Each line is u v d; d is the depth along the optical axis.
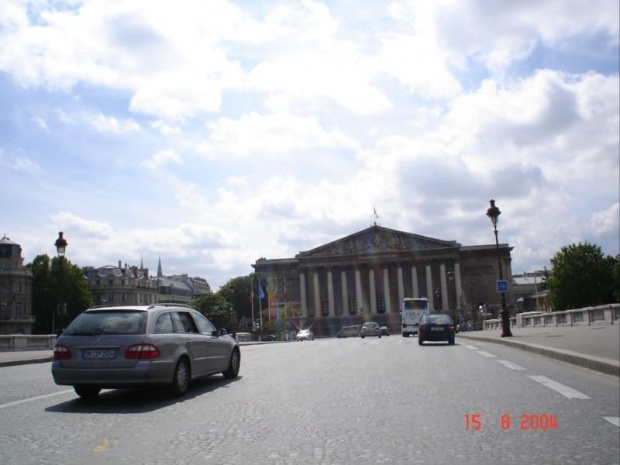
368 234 132.50
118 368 11.49
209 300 135.38
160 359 11.73
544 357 20.00
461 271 131.75
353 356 23.23
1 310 109.50
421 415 9.43
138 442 7.96
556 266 102.75
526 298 169.62
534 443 7.44
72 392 13.48
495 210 36.16
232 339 15.84
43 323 114.25
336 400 11.14
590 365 15.65
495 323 66.50
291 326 123.12
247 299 145.38
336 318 130.00
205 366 13.66
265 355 25.95
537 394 11.27
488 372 15.43
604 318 39.12
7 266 113.56
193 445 7.71
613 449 7.07
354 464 6.64
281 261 138.38
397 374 15.47
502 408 9.85
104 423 9.41
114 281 161.25
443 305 126.19
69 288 111.88
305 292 133.25
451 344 32.25
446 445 7.43
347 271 134.50
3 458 7.16
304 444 7.62
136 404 11.41
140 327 11.85
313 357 23.22
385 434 8.12
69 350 11.75
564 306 102.06
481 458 6.80
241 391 12.87
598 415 9.11
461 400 10.77
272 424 8.97
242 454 7.18
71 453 7.39
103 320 12.02
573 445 7.30
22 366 24.81
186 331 13.32
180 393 12.30
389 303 131.00
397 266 130.62
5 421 9.65
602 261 100.06
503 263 130.38
